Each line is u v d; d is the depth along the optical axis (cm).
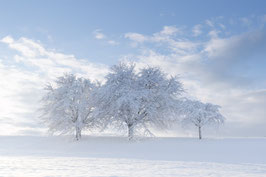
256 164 1616
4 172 1073
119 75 3766
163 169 1253
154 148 2831
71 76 4069
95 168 1237
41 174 1025
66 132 3700
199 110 3791
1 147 3353
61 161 1562
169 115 3675
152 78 3825
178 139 3484
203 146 2803
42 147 3306
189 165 1466
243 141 3130
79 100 3862
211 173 1141
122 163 1495
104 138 3747
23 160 1611
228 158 2092
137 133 3478
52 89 3966
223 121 3812
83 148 3106
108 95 3622
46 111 3838
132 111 3506
